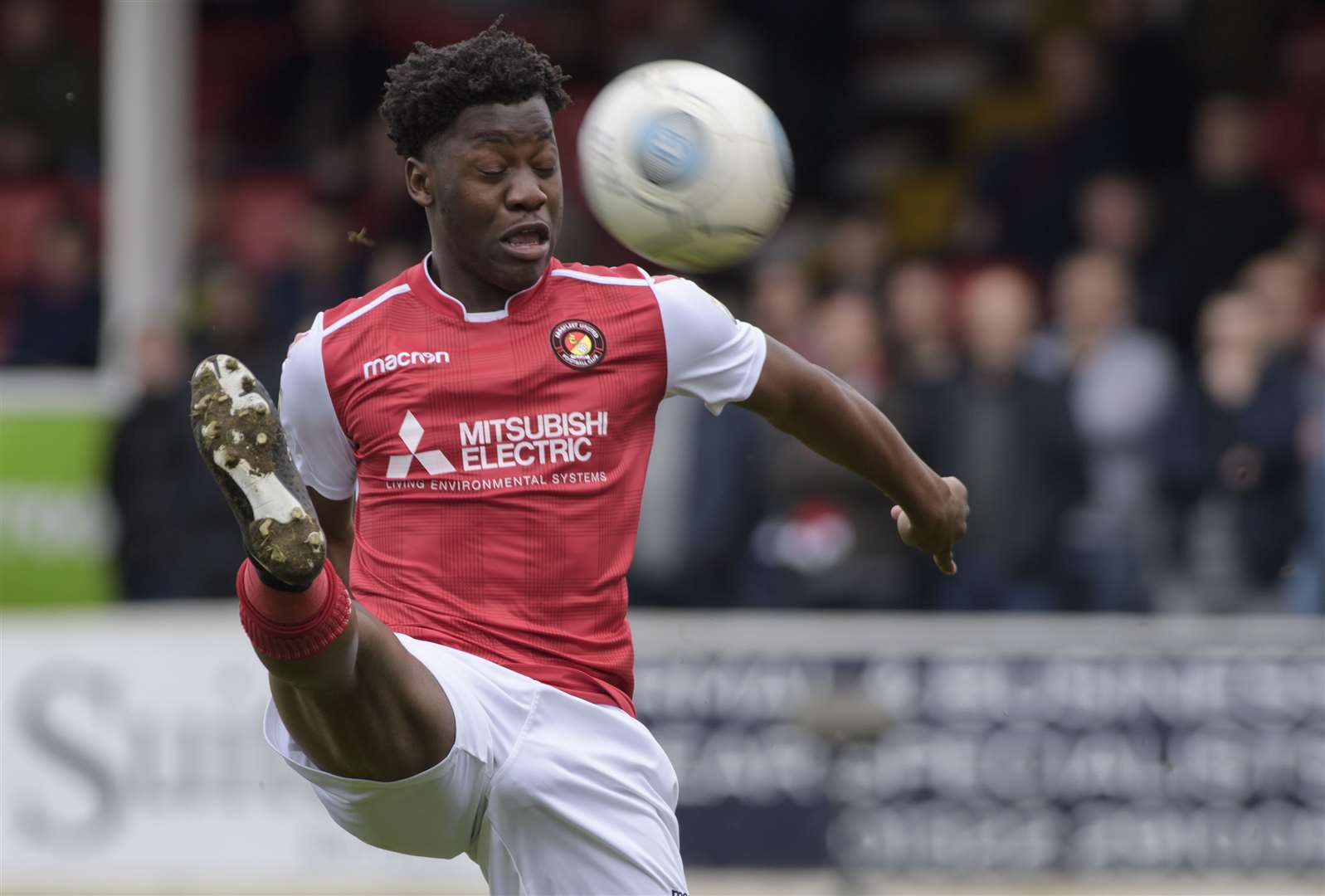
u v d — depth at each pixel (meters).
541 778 13.44
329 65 43.19
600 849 13.66
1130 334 32.62
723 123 14.07
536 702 13.52
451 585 13.63
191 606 33.00
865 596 30.55
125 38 40.12
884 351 32.31
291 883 29.50
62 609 36.44
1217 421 31.38
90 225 43.19
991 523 30.44
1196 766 28.62
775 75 42.91
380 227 39.84
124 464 33.94
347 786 13.28
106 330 39.88
